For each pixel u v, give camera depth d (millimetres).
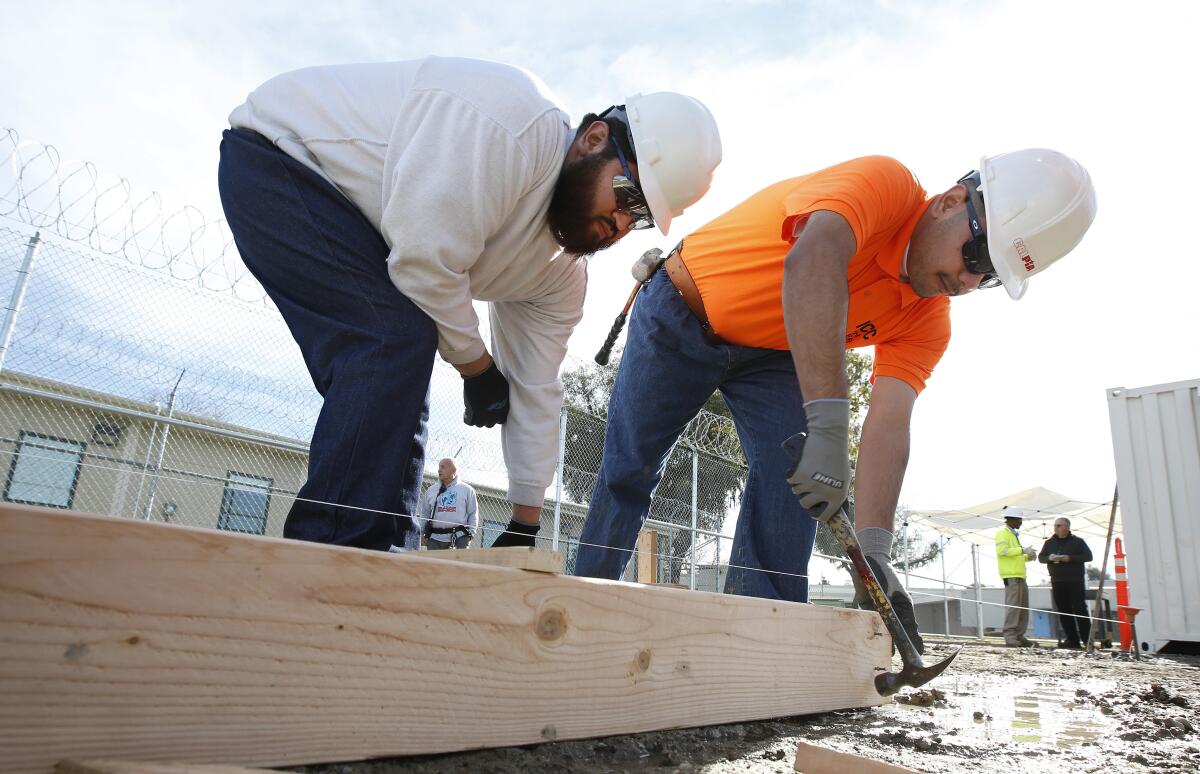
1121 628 8109
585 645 1255
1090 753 1663
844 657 2025
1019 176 2035
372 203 1582
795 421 2479
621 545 2625
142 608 792
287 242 1568
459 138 1504
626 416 2557
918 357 2404
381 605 986
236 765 846
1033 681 3664
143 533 798
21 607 718
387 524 1562
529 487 2070
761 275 2246
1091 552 10219
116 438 5402
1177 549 7297
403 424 1592
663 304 2420
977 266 2061
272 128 1599
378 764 1050
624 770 1243
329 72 1643
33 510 730
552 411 2094
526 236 1745
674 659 1440
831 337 1665
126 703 777
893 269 2154
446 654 1050
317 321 1603
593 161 1725
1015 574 10172
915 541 14062
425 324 1616
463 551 1314
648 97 1823
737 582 2508
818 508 1644
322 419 1550
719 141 1880
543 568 1206
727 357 2434
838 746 1577
